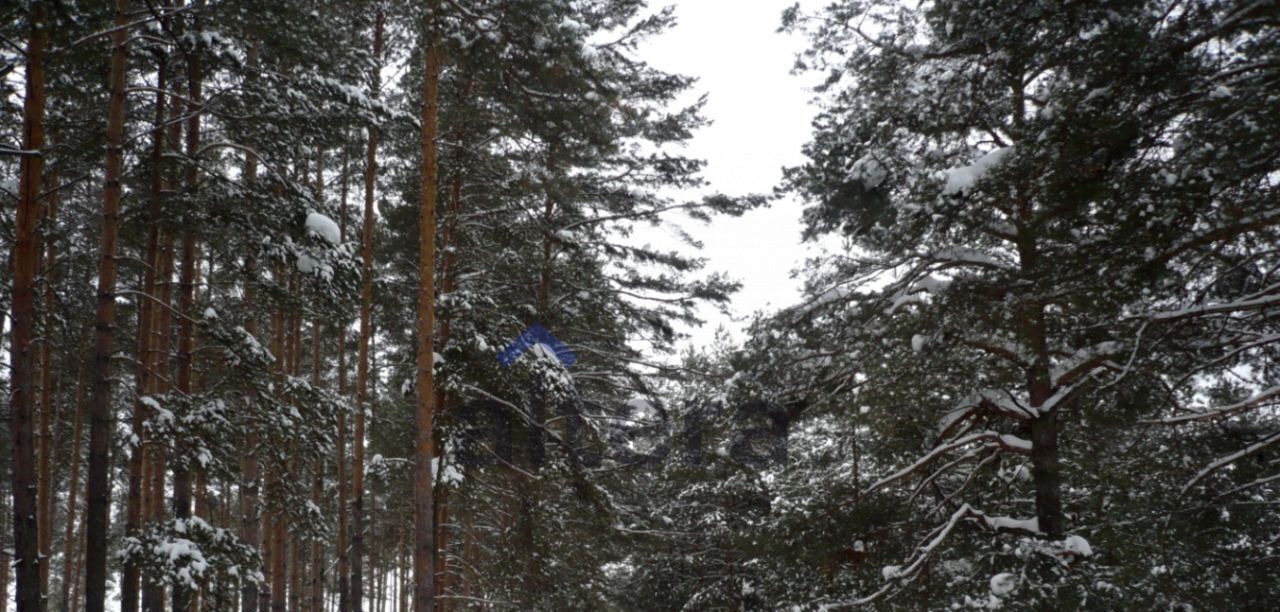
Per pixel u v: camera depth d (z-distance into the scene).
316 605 22.12
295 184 13.12
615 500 21.11
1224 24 8.04
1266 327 10.20
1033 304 10.06
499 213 17.23
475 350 14.81
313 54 12.52
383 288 16.70
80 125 11.47
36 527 9.88
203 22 11.77
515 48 12.40
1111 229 9.11
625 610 24.92
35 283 11.25
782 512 14.99
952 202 10.38
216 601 11.84
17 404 9.97
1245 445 10.91
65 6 9.70
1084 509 13.93
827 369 13.84
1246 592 10.30
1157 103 8.38
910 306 12.80
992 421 14.08
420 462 12.73
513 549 16.09
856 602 13.41
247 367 12.51
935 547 13.38
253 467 17.31
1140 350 9.58
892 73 11.70
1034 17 8.90
